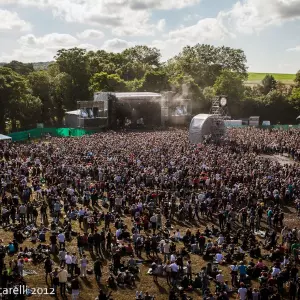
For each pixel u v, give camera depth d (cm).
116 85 12075
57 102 11156
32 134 8275
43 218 3428
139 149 5884
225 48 15262
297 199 3922
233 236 3181
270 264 2772
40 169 4841
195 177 4478
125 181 4278
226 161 5162
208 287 2436
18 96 8925
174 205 3653
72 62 11756
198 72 14850
